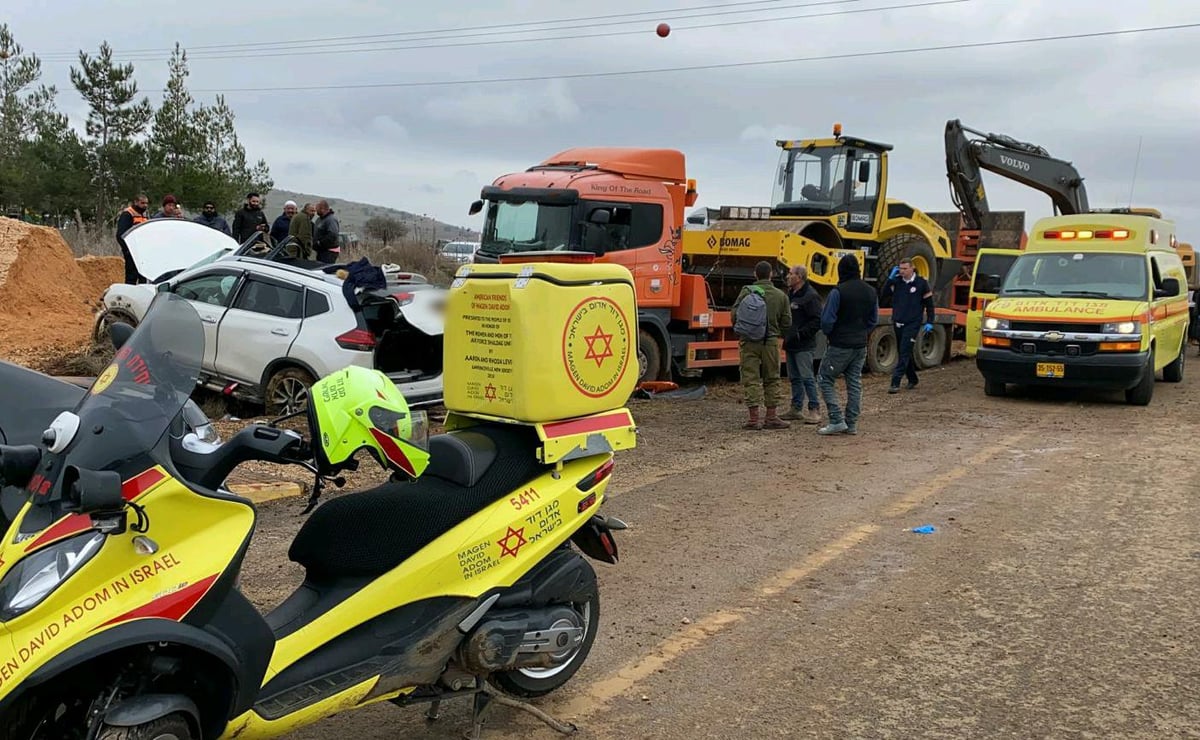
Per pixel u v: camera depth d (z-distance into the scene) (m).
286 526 7.33
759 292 11.48
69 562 3.09
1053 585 6.39
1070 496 8.62
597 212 13.02
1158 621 5.77
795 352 12.05
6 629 2.99
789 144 17.92
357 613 3.89
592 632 4.82
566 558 4.56
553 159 14.11
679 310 14.48
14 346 14.72
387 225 37.81
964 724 4.57
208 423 4.04
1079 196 21.92
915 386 15.66
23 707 3.21
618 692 4.92
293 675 3.71
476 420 4.67
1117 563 6.81
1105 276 14.23
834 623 5.80
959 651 5.39
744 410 13.16
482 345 4.49
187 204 30.11
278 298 10.70
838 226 17.11
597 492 4.68
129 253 14.42
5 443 5.05
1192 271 23.34
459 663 4.21
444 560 4.07
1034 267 14.79
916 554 7.04
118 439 3.32
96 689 3.35
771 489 8.87
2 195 30.19
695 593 6.28
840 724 4.58
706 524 7.77
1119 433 11.62
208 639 3.29
